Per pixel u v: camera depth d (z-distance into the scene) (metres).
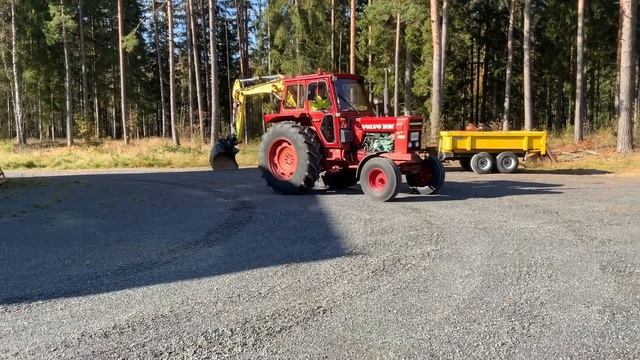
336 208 8.15
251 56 40.22
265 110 27.44
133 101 43.88
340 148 9.82
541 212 7.47
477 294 4.09
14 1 31.64
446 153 14.19
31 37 34.25
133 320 3.72
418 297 4.06
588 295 4.04
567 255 5.15
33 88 37.16
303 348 3.22
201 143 27.28
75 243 6.15
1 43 33.91
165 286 4.46
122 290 4.38
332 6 31.89
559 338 3.31
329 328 3.51
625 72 16.34
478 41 36.22
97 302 4.10
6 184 12.33
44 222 7.50
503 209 7.77
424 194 9.64
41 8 32.16
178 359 3.11
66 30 31.17
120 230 6.84
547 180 11.80
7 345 3.36
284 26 28.17
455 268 4.77
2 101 48.81
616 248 5.40
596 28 29.41
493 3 32.59
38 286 4.54
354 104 10.16
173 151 22.48
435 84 18.98
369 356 3.10
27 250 5.86
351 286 4.35
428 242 5.76
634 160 15.11
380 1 21.38
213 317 3.75
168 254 5.52
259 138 34.50
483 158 13.88
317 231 6.45
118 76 43.19
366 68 34.91
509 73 25.47
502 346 3.21
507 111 25.44
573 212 7.45
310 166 9.64
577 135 20.91
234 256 5.37
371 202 8.72
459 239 5.86
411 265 4.89
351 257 5.21
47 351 3.25
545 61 34.50
